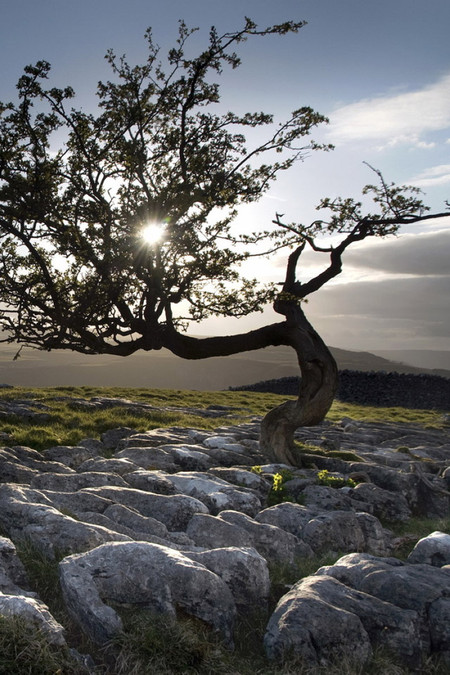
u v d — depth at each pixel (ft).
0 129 49.85
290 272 62.44
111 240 49.39
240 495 43.70
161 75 53.16
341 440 85.61
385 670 22.53
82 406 94.63
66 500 36.60
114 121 53.36
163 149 54.85
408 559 34.55
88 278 50.26
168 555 25.66
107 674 20.52
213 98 53.26
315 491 49.03
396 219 56.39
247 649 24.17
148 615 23.24
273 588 29.76
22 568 26.16
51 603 24.86
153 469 52.80
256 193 53.52
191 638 22.20
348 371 183.62
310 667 22.15
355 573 28.73
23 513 32.04
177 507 38.11
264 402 144.05
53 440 61.82
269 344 63.72
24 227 50.44
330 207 57.72
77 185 51.83
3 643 19.11
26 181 51.93
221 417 106.73
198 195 49.98
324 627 23.17
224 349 61.36
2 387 125.70
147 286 52.65
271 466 57.41
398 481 55.06
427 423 126.62
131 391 142.00
